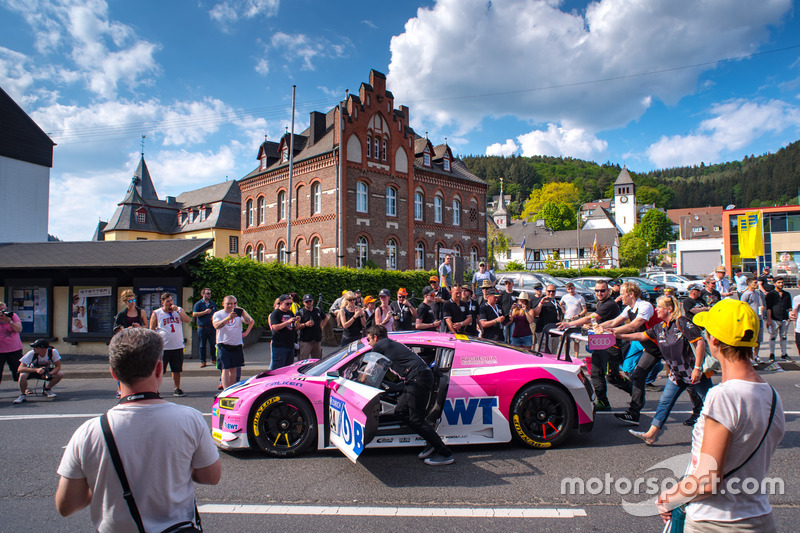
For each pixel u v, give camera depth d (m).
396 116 31.70
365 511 4.04
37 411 7.72
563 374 5.59
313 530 3.72
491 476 4.77
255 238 34.50
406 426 5.41
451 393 5.45
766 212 46.31
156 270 13.26
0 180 26.94
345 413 4.85
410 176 32.22
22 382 8.40
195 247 13.40
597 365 7.16
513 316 9.53
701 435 2.12
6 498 4.41
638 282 24.77
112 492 1.92
